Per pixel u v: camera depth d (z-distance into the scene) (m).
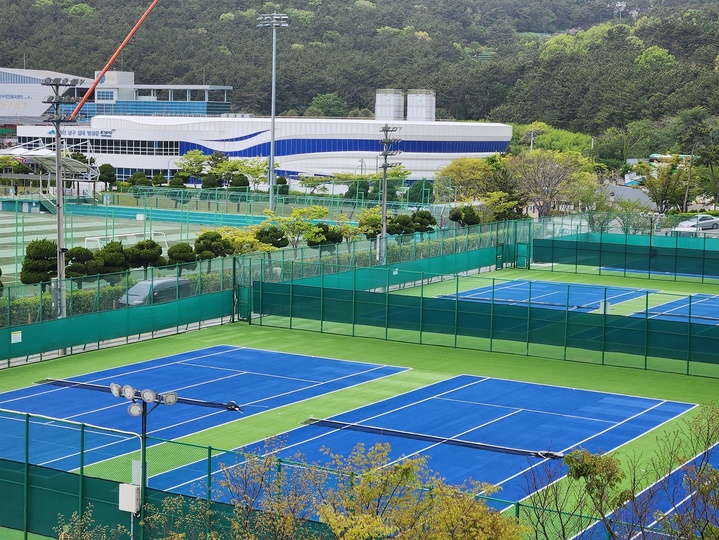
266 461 24.77
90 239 84.81
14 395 42.19
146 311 53.47
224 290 57.75
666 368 48.72
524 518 23.77
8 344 46.94
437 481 21.89
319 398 42.56
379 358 50.47
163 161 157.25
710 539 20.61
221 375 46.28
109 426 37.81
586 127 189.12
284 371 47.31
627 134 172.00
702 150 133.62
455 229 73.50
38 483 28.00
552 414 40.66
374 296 54.84
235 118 161.50
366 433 37.53
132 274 53.38
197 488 27.47
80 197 113.38
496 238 77.75
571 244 78.38
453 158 147.12
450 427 38.53
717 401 43.16
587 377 47.25
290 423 38.72
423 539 20.97
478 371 48.06
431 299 53.62
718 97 171.38
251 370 47.38
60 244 50.28
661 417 40.41
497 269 77.75
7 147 188.38
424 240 70.88
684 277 75.88
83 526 26.62
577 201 117.19
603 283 73.38
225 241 67.06
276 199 104.81
